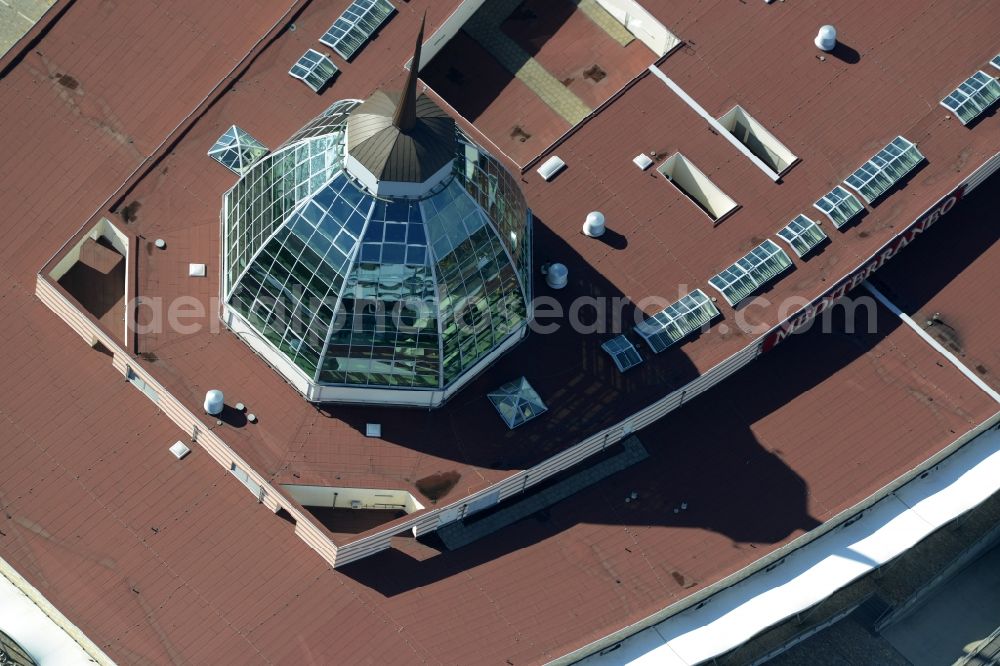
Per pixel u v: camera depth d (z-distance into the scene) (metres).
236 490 169.50
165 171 180.88
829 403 178.62
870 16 196.75
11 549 165.00
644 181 185.38
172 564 165.50
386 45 191.00
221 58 191.62
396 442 170.12
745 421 177.50
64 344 175.12
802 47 194.50
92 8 192.00
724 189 185.38
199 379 170.75
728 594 170.62
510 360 175.00
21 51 188.38
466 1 195.25
